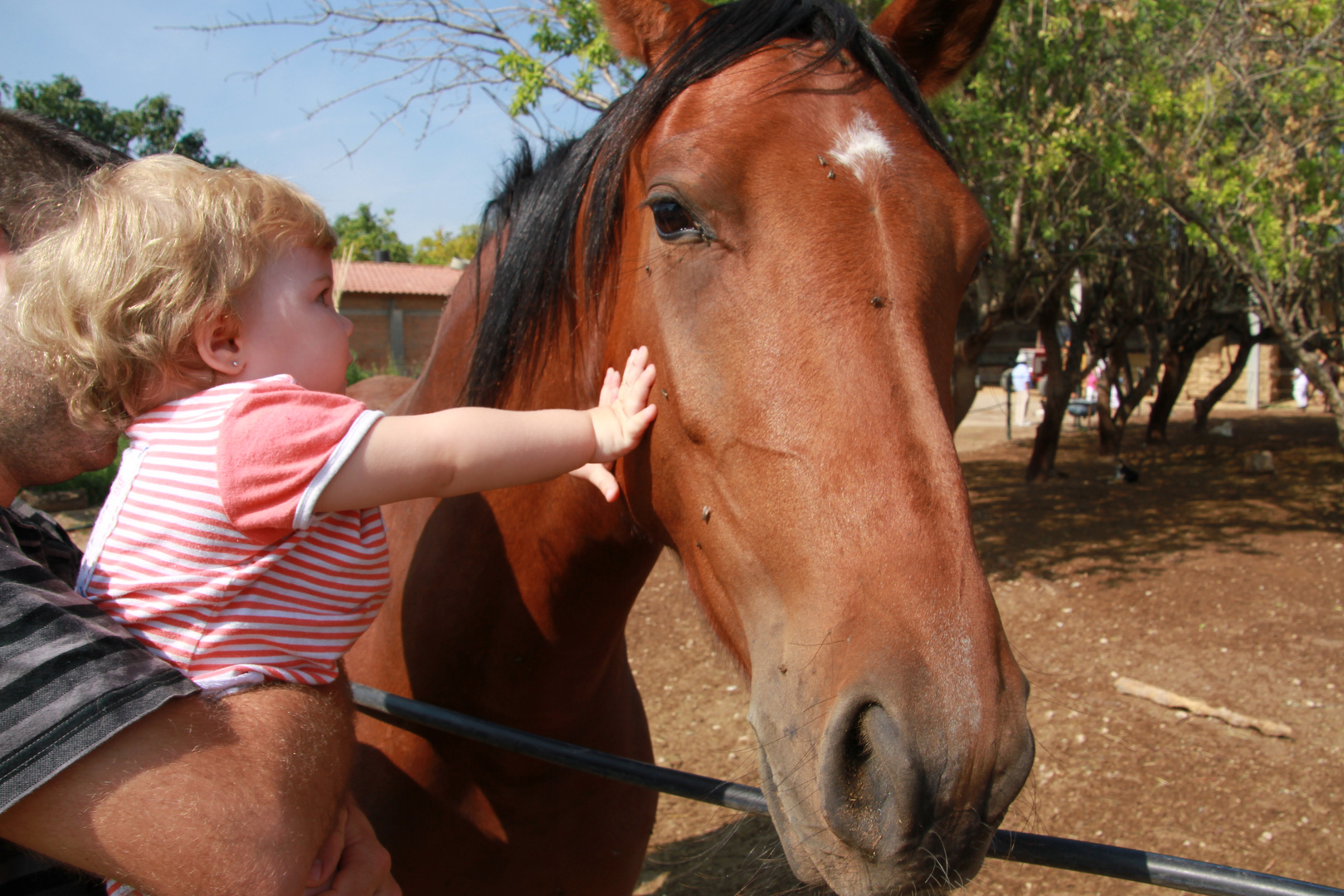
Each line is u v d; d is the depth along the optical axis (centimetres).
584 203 140
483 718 155
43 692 73
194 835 74
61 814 73
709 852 128
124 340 85
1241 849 303
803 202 108
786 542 102
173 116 1609
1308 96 664
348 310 2094
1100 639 505
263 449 86
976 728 86
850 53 124
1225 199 635
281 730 84
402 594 161
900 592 92
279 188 98
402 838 151
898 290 106
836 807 89
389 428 94
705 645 509
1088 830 317
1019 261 671
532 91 545
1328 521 772
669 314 117
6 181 146
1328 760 364
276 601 90
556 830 161
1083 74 617
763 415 105
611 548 144
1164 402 1285
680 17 139
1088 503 877
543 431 108
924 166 116
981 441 1362
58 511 762
